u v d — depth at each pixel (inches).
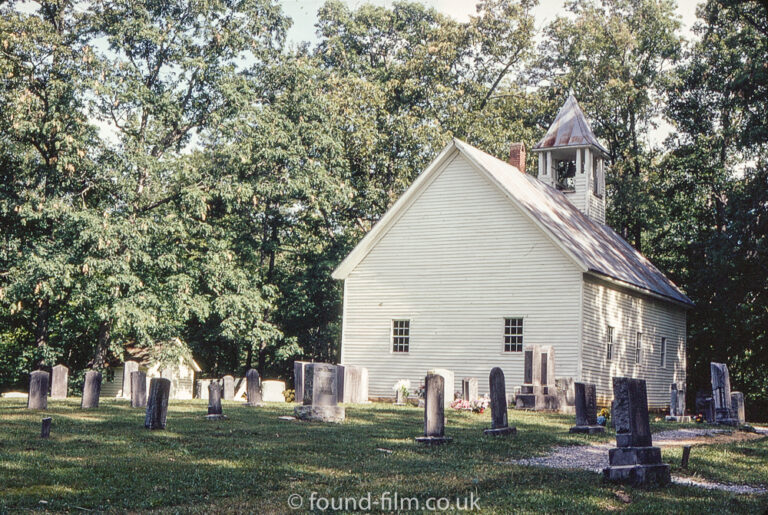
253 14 1744.6
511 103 2155.5
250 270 2036.2
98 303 1683.1
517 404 1218.0
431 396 748.0
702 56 2059.5
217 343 2073.1
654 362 1644.9
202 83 1708.9
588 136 1782.7
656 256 2177.7
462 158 1464.1
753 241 1620.3
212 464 594.9
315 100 1807.3
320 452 666.2
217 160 1669.5
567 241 1364.4
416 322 1469.0
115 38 1592.0
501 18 2108.8
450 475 574.2
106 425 811.4
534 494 516.4
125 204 1630.2
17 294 1482.5
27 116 1473.9
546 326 1355.8
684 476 605.9
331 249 2080.5
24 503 464.8
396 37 2278.5
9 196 1530.5
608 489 534.6
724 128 1980.8
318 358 2095.2
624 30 2018.9
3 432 731.4
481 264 1425.9
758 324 1793.8
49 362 1704.0
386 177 2048.5
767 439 886.4
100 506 467.8
